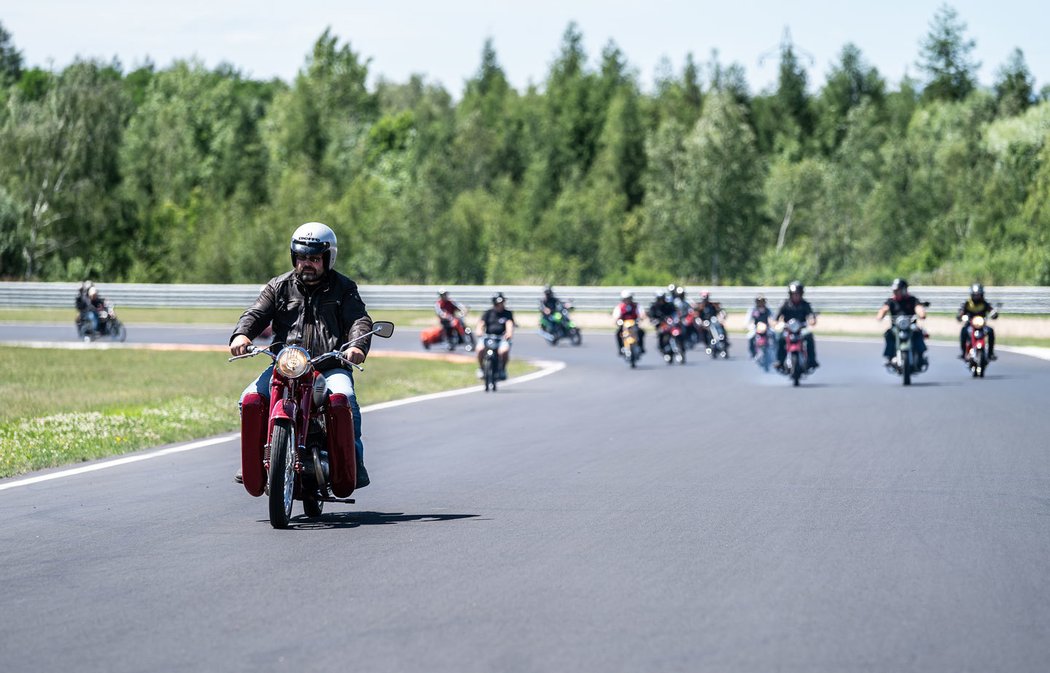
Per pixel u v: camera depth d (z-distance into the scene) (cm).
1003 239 15075
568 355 8544
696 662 1366
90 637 1484
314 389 2211
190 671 1340
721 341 8412
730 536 2156
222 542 2097
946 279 13100
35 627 1532
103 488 2761
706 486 2777
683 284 14088
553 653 1404
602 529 2225
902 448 3509
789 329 5966
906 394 5359
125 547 2058
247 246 19400
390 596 1691
